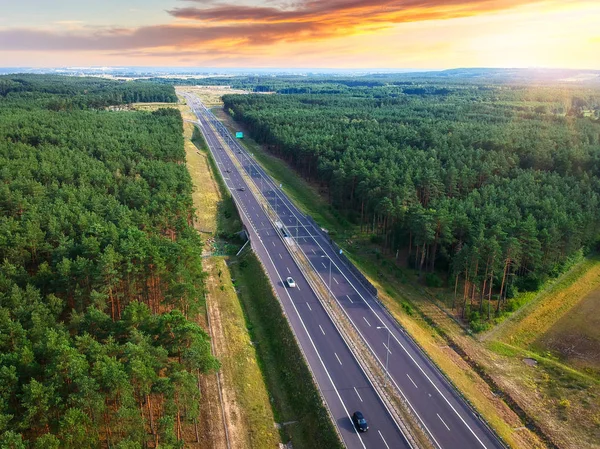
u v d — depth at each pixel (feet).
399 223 348.38
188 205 361.71
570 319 274.57
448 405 201.77
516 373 229.66
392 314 271.08
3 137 507.30
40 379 164.86
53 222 273.95
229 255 361.92
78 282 231.50
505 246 272.92
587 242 353.72
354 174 424.46
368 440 181.57
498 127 622.54
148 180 410.72
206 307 274.57
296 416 204.54
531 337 259.80
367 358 231.09
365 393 207.62
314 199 500.33
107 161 447.83
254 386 219.00
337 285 306.76
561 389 217.36
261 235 390.63
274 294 290.15
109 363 156.15
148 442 166.20
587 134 567.59
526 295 297.33
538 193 370.32
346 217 443.32
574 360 239.50
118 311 239.09
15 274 228.02
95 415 152.35
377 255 356.38
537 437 190.29
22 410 155.63
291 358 234.38
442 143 527.40
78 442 144.56
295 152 581.94
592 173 433.07
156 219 310.86
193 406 163.53
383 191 374.22
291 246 369.71
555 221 312.71
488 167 421.59
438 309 288.10
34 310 196.13
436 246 326.85
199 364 171.73
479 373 231.09
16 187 343.67
